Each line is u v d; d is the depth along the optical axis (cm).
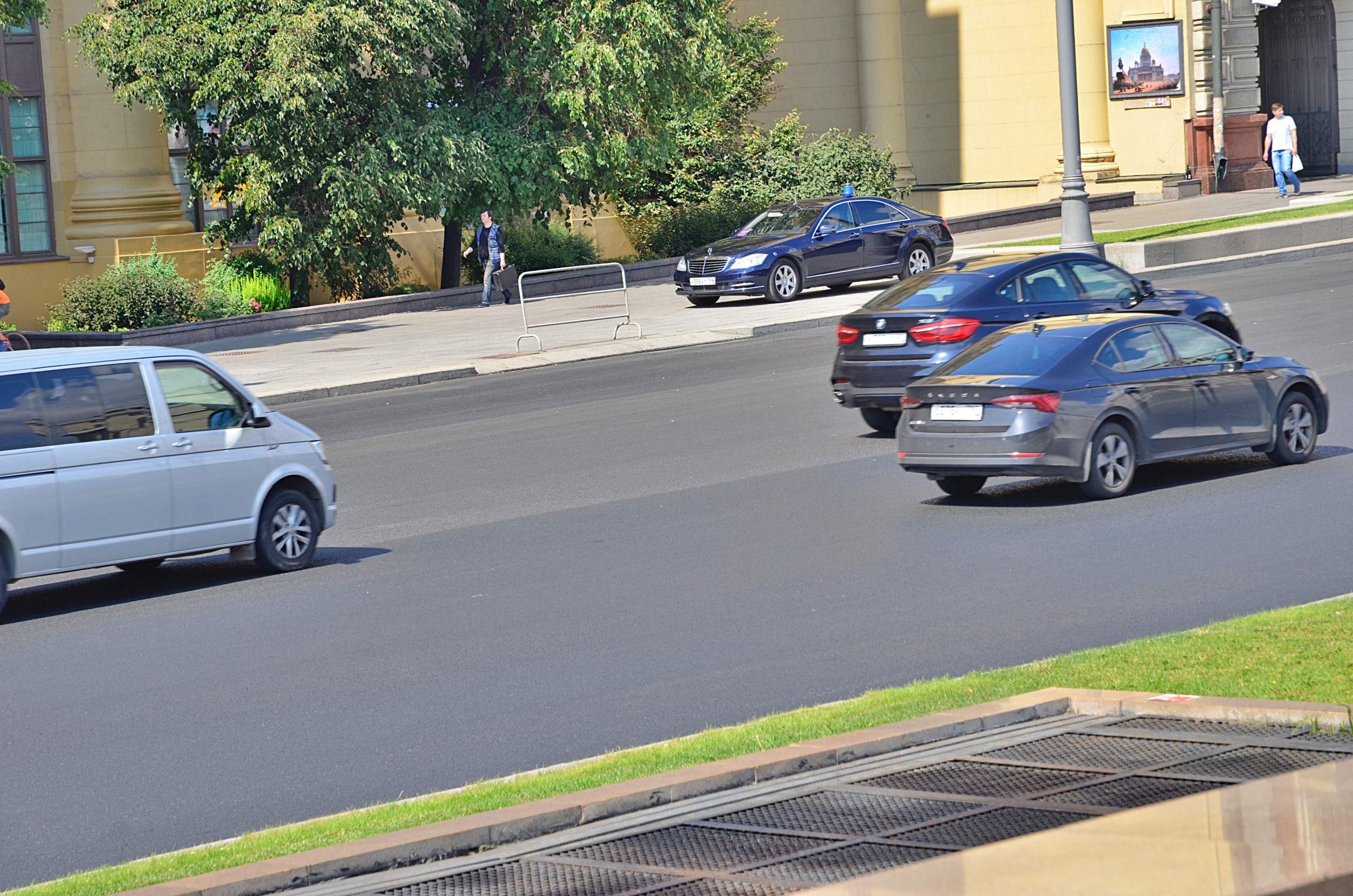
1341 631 1595
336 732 1636
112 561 2383
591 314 6366
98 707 1784
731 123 8800
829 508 2689
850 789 1259
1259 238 6312
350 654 1953
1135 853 497
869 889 477
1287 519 2355
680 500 2842
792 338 5341
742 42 7875
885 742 1362
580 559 2417
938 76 9912
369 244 7006
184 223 7281
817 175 8588
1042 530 2412
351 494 3194
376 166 6631
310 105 6569
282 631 2109
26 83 7131
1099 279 3469
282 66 6384
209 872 1159
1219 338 2816
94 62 6731
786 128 8738
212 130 7125
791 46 10112
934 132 9975
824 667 1753
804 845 1131
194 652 2027
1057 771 1257
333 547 2717
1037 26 9606
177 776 1523
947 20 9838
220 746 1609
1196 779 1197
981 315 3278
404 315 6888
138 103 7100
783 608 2030
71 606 2411
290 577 2495
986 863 495
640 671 1786
